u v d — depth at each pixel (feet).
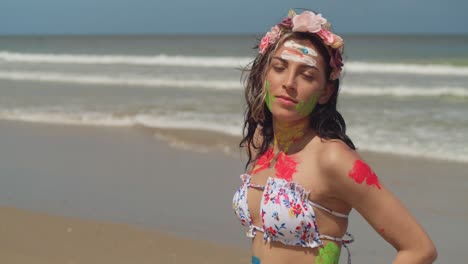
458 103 47.73
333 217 7.08
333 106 7.38
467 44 213.25
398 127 36.65
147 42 255.29
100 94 57.72
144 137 36.14
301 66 7.06
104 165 29.71
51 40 290.15
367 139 33.19
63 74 81.41
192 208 22.26
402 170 27.07
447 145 31.40
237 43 233.14
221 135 35.17
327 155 6.89
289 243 7.16
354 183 6.71
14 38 343.46
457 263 17.07
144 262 17.11
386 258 17.29
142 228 20.02
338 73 7.23
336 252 7.16
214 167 28.43
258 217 7.58
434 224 20.29
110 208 22.43
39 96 57.06
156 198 23.70
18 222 20.76
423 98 51.52
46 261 17.19
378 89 57.93
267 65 7.38
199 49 169.99
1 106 50.29
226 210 21.98
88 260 17.30
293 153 7.34
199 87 62.44
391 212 6.70
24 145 35.17
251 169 8.15
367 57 119.44
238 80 68.69
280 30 7.36
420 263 6.71
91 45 213.66
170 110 44.96
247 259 17.24
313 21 6.98
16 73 83.92
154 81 69.46
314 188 6.97
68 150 33.47
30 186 26.08
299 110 7.11
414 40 280.31
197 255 17.61
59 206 22.76
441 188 24.17
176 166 28.94
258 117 7.89
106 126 40.01
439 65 88.43
